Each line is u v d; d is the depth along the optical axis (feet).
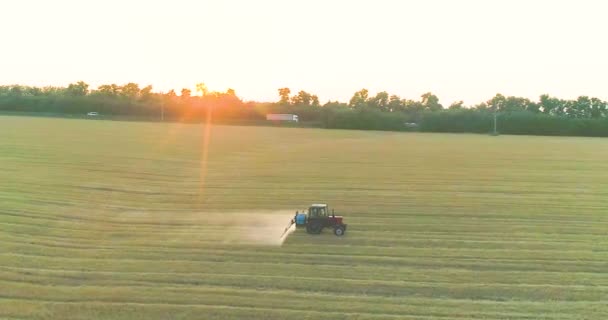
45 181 150.92
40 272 74.23
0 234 93.50
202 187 152.46
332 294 68.23
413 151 285.84
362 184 162.71
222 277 73.56
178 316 60.75
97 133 339.57
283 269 77.56
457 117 588.50
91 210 116.98
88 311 61.57
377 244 92.79
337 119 586.86
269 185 157.99
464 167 212.23
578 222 113.39
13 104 626.23
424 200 137.18
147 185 153.07
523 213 122.42
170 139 319.47
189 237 94.99
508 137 479.00
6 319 59.06
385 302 65.98
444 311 63.62
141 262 79.71
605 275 77.77
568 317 62.54
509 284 73.26
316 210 99.14
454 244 93.86
